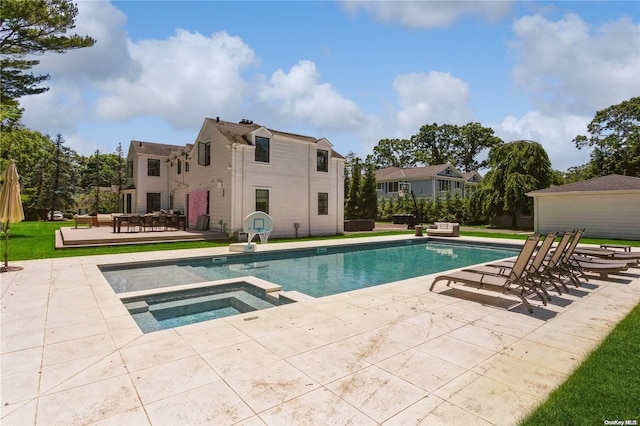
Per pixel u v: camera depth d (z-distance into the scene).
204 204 19.08
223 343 3.71
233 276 8.86
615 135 31.98
